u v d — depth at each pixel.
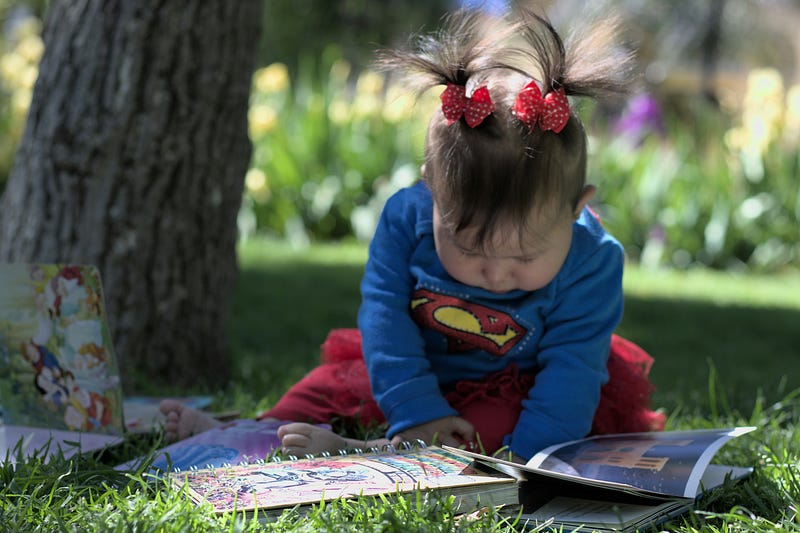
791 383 3.35
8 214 3.15
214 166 3.17
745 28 19.05
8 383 2.41
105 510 1.64
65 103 3.04
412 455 1.96
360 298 5.35
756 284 7.20
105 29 3.01
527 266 2.10
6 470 1.88
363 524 1.58
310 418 2.38
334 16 15.72
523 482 1.95
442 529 1.59
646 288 6.48
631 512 1.77
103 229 3.03
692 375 3.53
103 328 2.24
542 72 2.15
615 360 2.44
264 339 4.14
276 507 1.67
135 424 2.41
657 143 8.55
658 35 16.92
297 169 8.26
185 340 3.18
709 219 8.10
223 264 3.29
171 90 3.04
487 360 2.35
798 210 8.07
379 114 8.38
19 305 2.36
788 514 1.79
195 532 1.55
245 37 3.18
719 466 2.06
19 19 13.48
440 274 2.27
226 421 2.46
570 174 2.10
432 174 2.14
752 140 8.23
